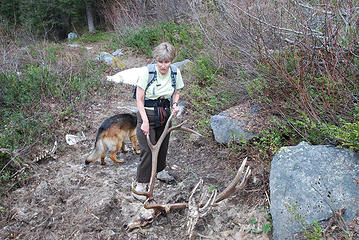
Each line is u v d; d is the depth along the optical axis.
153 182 3.41
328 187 3.13
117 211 3.86
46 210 3.88
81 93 7.01
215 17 7.35
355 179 3.08
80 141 5.43
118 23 13.72
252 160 4.44
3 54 8.38
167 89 3.51
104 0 16.95
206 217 3.65
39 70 7.49
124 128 4.79
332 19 4.30
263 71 4.63
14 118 5.64
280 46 4.73
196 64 7.48
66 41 16.41
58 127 5.74
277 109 4.50
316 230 2.78
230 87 5.80
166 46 3.30
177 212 3.71
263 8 5.32
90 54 11.08
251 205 3.80
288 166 3.41
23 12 15.56
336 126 3.67
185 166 4.76
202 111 5.80
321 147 3.41
